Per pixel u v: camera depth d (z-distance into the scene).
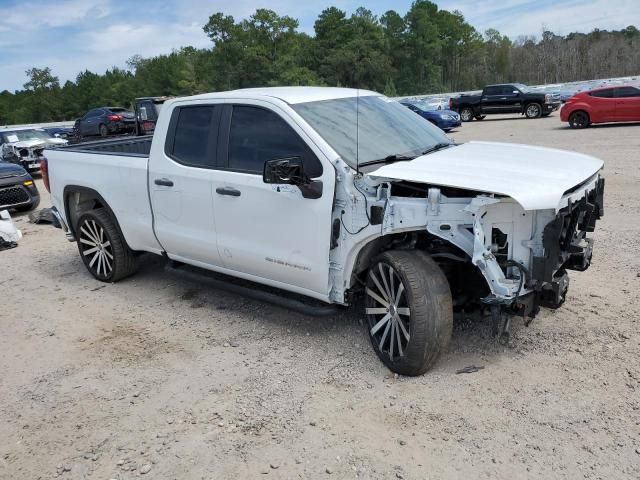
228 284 4.77
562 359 3.76
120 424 3.44
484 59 99.56
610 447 2.89
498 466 2.82
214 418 3.42
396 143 4.23
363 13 87.81
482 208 3.24
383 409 3.37
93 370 4.15
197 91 77.38
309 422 3.30
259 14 72.50
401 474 2.82
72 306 5.49
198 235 4.77
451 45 99.44
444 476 2.78
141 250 5.62
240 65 72.12
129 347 4.48
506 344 3.99
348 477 2.83
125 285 5.97
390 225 3.55
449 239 3.39
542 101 27.70
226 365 4.06
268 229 4.18
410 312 3.49
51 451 3.24
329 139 3.93
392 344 3.71
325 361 3.99
